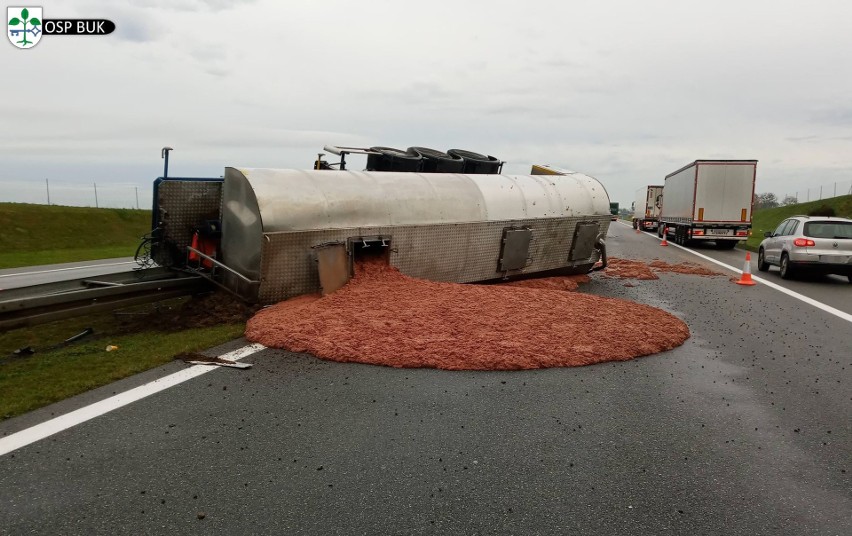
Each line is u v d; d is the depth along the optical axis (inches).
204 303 321.7
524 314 291.4
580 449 157.8
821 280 568.1
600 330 277.1
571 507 127.2
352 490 133.0
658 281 538.3
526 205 435.8
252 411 179.9
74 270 627.5
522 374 224.1
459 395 198.5
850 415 188.7
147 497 128.3
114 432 162.6
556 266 479.2
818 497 133.6
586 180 506.3
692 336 302.7
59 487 132.1
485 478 140.0
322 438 161.2
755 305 409.7
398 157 414.3
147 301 299.0
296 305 296.7
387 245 345.4
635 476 142.8
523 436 165.6
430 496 130.9
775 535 117.7
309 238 311.6
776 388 216.4
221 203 340.2
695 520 122.9
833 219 565.6
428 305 295.4
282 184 311.7
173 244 349.4
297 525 118.2
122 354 239.6
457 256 391.5
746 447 161.3
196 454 149.9
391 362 229.0
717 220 976.3
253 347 251.8
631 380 220.8
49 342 273.9
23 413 175.9
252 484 134.8
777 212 2485.2
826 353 271.9
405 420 175.3
